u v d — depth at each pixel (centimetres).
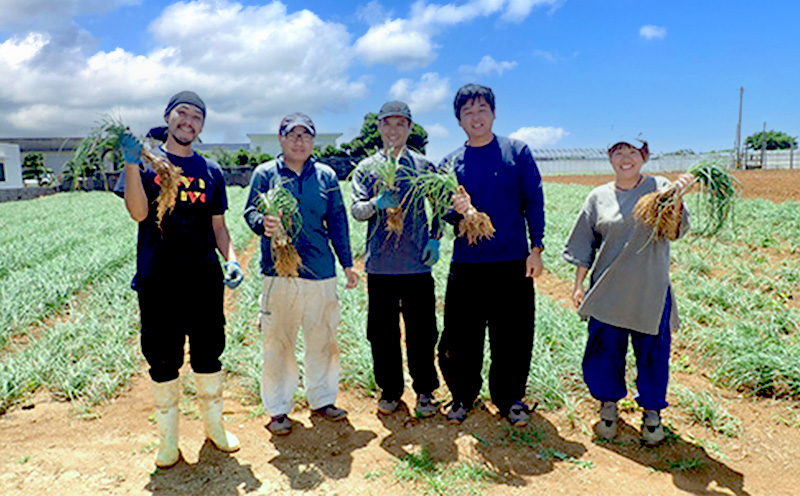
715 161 323
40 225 1591
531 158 355
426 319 374
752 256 794
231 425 369
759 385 400
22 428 363
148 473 307
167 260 307
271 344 357
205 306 321
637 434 350
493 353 365
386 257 365
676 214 307
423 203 362
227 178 3853
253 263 917
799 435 343
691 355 473
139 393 423
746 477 302
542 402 390
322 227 360
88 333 526
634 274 322
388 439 350
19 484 294
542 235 355
